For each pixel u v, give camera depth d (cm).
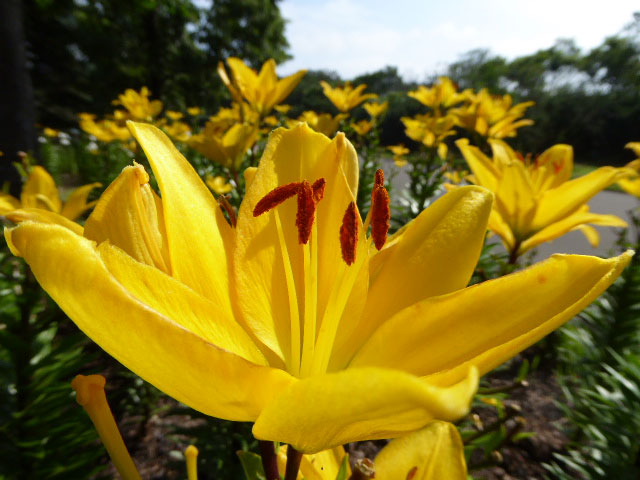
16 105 91
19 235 6
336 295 11
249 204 11
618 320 41
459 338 10
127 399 42
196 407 8
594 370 41
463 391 5
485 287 10
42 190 32
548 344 52
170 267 10
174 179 10
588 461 32
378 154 70
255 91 42
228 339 9
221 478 30
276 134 12
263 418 7
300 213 10
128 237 9
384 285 12
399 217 60
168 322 6
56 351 27
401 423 7
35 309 27
